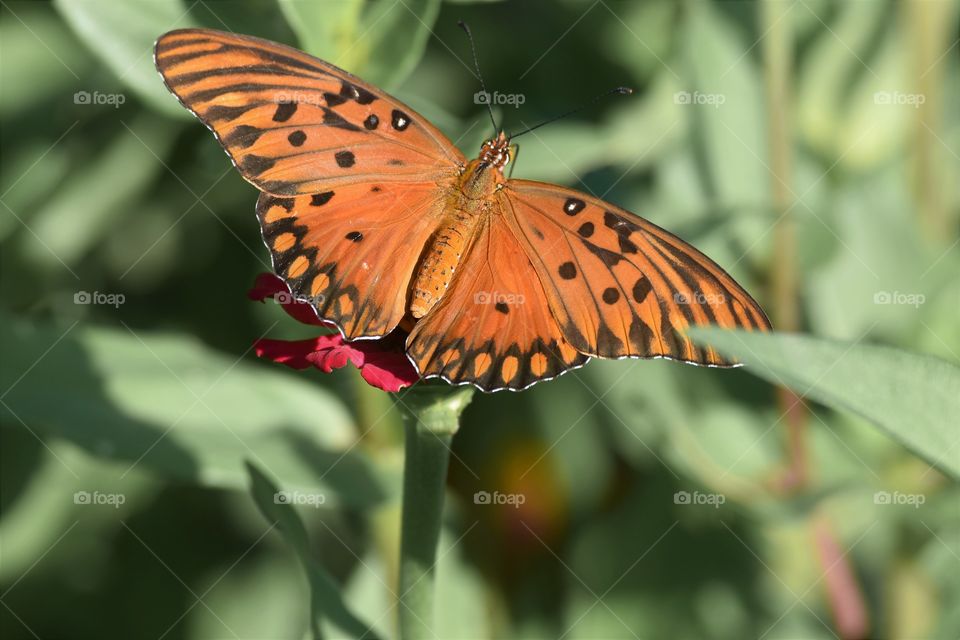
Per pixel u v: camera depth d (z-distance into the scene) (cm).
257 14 38
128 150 44
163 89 38
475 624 42
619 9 46
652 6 46
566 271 35
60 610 44
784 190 42
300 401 39
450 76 46
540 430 44
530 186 35
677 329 34
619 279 35
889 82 44
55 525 44
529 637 43
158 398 39
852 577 41
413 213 35
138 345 39
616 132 44
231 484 38
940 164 42
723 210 41
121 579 44
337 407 40
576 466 44
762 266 42
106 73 44
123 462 38
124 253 45
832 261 42
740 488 40
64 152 44
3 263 44
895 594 41
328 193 35
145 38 38
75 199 44
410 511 35
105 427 38
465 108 46
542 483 44
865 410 31
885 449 41
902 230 42
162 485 45
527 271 35
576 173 43
